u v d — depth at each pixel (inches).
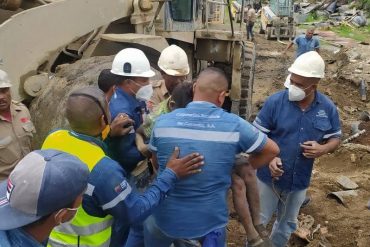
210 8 358.6
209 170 107.3
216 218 110.7
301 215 224.4
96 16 226.7
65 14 210.8
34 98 196.9
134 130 134.2
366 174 277.6
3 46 187.2
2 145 150.5
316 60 148.6
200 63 345.4
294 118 157.5
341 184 258.4
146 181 151.2
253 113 397.4
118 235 118.7
